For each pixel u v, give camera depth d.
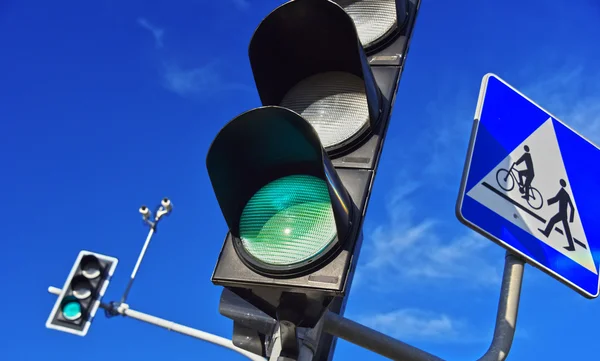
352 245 2.20
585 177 3.19
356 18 3.12
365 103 2.68
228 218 2.40
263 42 2.74
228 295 3.06
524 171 2.98
